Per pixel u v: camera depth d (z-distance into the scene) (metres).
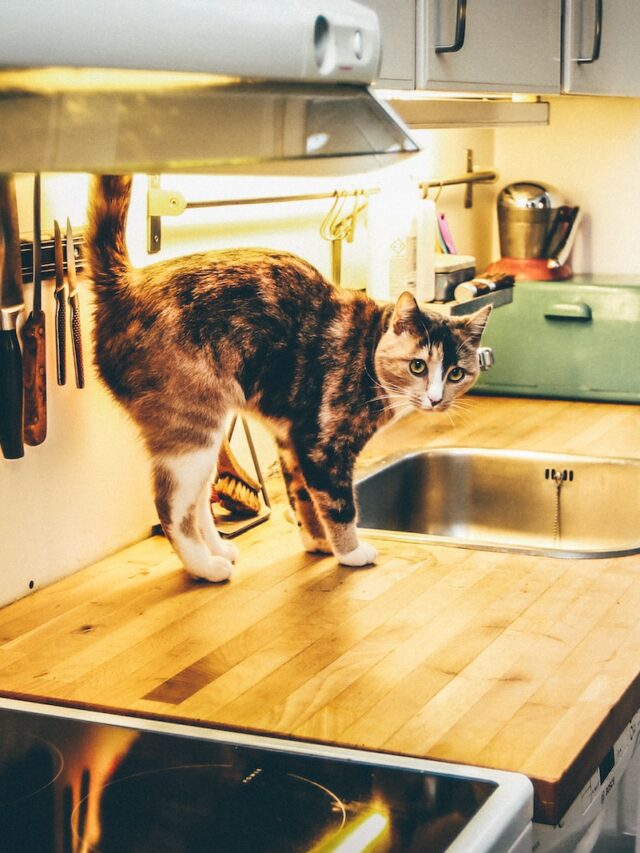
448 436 2.12
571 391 2.38
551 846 0.99
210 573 1.44
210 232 1.73
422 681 1.15
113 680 1.16
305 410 1.45
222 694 1.12
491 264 2.51
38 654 1.23
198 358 1.37
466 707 1.09
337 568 1.50
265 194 1.86
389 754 1.00
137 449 1.59
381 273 2.01
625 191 2.55
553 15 1.86
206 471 1.41
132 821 0.89
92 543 1.52
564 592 1.40
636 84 2.21
